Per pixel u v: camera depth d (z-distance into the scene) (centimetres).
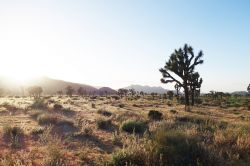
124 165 695
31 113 2020
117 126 1484
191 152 735
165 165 685
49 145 852
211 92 8231
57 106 2709
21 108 2572
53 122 1566
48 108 2642
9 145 964
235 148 881
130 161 662
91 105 3547
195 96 6544
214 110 3591
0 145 974
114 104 4100
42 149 912
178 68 3850
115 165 704
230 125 1484
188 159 712
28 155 830
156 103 4847
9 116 1931
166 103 4881
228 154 811
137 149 737
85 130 1241
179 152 738
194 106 4278
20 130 1206
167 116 2036
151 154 720
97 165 761
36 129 1248
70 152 888
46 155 785
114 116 2006
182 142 778
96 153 899
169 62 3916
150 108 3544
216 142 970
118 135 1198
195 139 821
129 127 1313
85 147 973
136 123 1341
